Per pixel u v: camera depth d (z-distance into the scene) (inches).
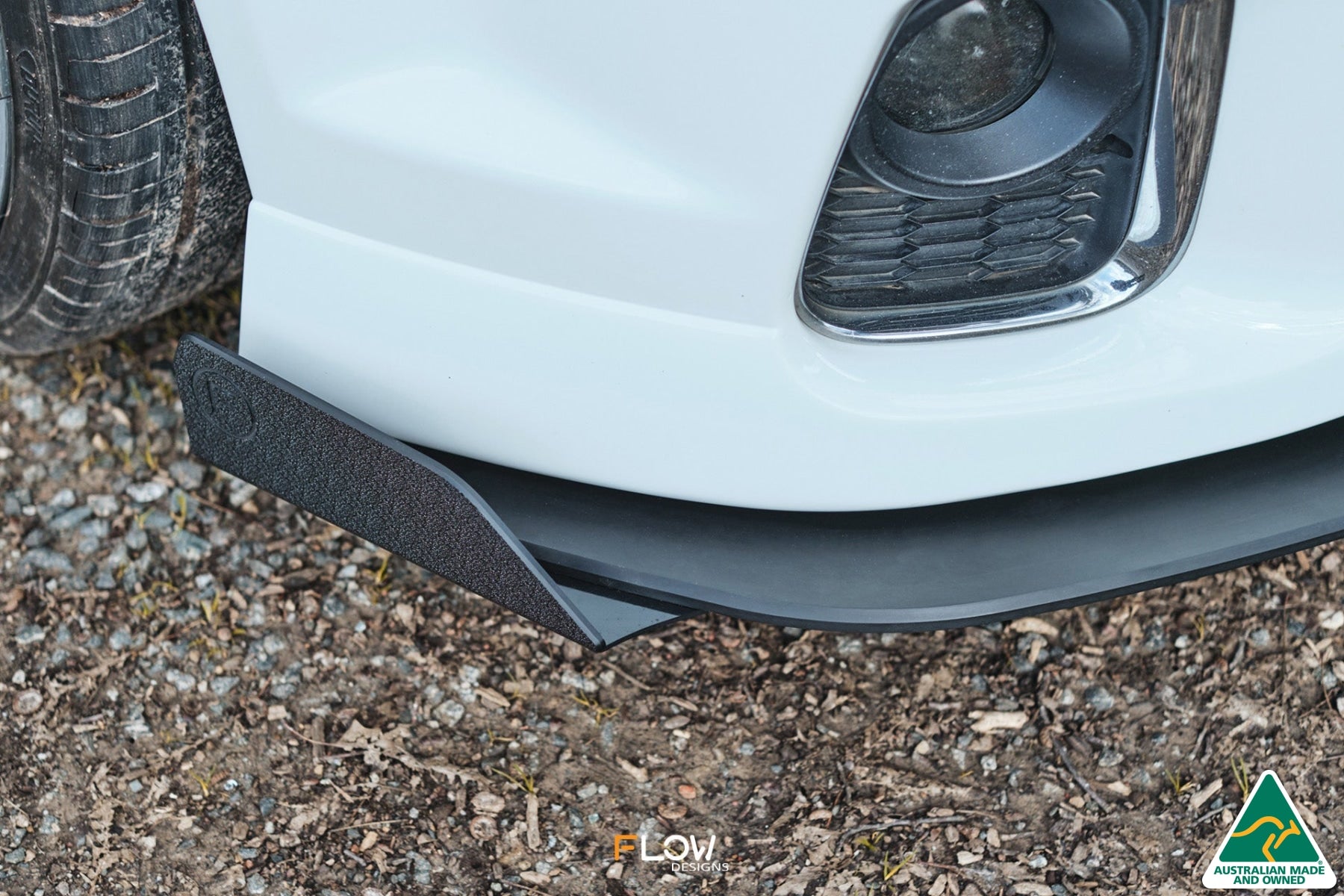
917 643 69.6
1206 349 52.6
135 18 52.0
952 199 47.4
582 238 48.1
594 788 63.1
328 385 55.9
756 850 61.0
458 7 47.2
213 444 60.2
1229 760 64.4
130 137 55.4
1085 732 65.7
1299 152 47.3
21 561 71.1
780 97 43.0
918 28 41.9
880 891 59.6
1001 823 62.1
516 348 51.4
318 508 58.3
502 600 54.3
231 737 64.4
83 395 79.4
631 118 45.8
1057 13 42.6
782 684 67.6
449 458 57.0
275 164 51.4
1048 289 51.9
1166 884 59.8
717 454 52.1
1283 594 70.9
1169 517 56.6
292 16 47.4
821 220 48.2
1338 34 43.9
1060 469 54.1
